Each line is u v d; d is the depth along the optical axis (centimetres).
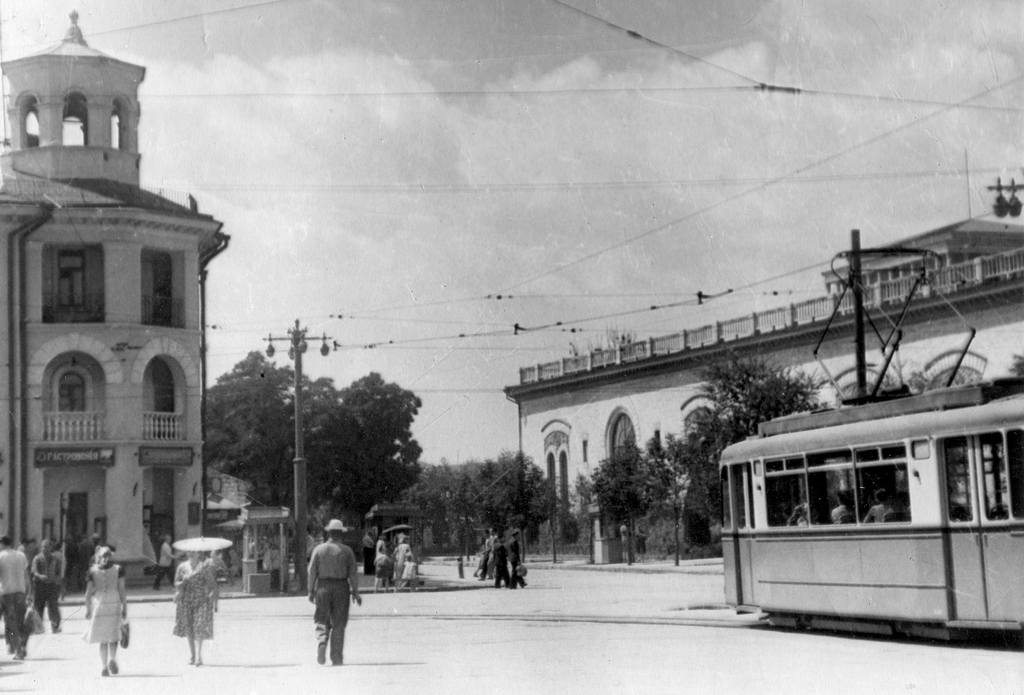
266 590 4378
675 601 3244
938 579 1880
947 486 1880
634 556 6894
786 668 1662
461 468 9519
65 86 4894
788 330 6097
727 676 1591
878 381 2367
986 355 5028
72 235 4731
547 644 2147
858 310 3684
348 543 5875
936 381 5191
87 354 4794
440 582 5012
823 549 2127
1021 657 1712
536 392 8662
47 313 4753
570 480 8269
